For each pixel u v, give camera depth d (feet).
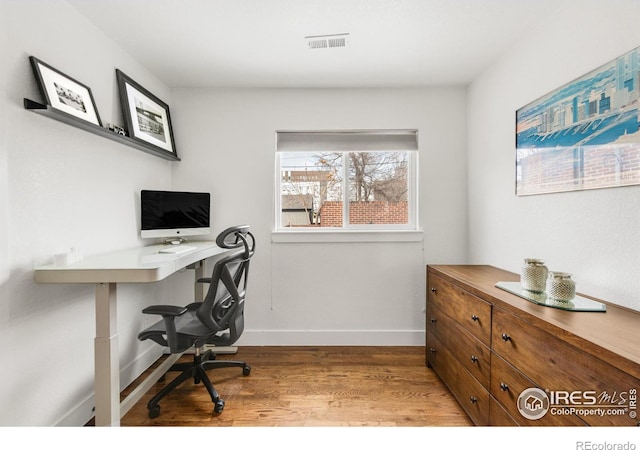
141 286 7.27
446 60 7.22
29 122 4.54
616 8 4.27
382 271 8.79
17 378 4.37
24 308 4.47
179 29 6.06
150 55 6.98
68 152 5.21
